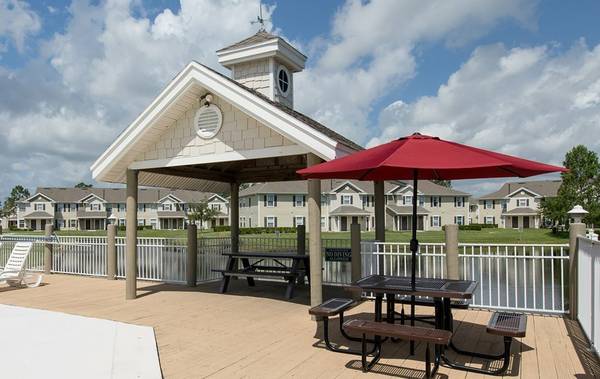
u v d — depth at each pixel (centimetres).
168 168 1031
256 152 813
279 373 512
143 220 7675
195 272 1126
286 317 782
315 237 766
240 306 876
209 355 577
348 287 582
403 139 552
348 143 884
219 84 805
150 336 657
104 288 1110
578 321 722
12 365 535
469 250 2933
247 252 1168
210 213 6619
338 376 502
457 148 503
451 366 525
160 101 868
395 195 6188
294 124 738
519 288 1342
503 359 545
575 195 4306
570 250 747
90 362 546
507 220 6988
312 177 627
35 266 1507
